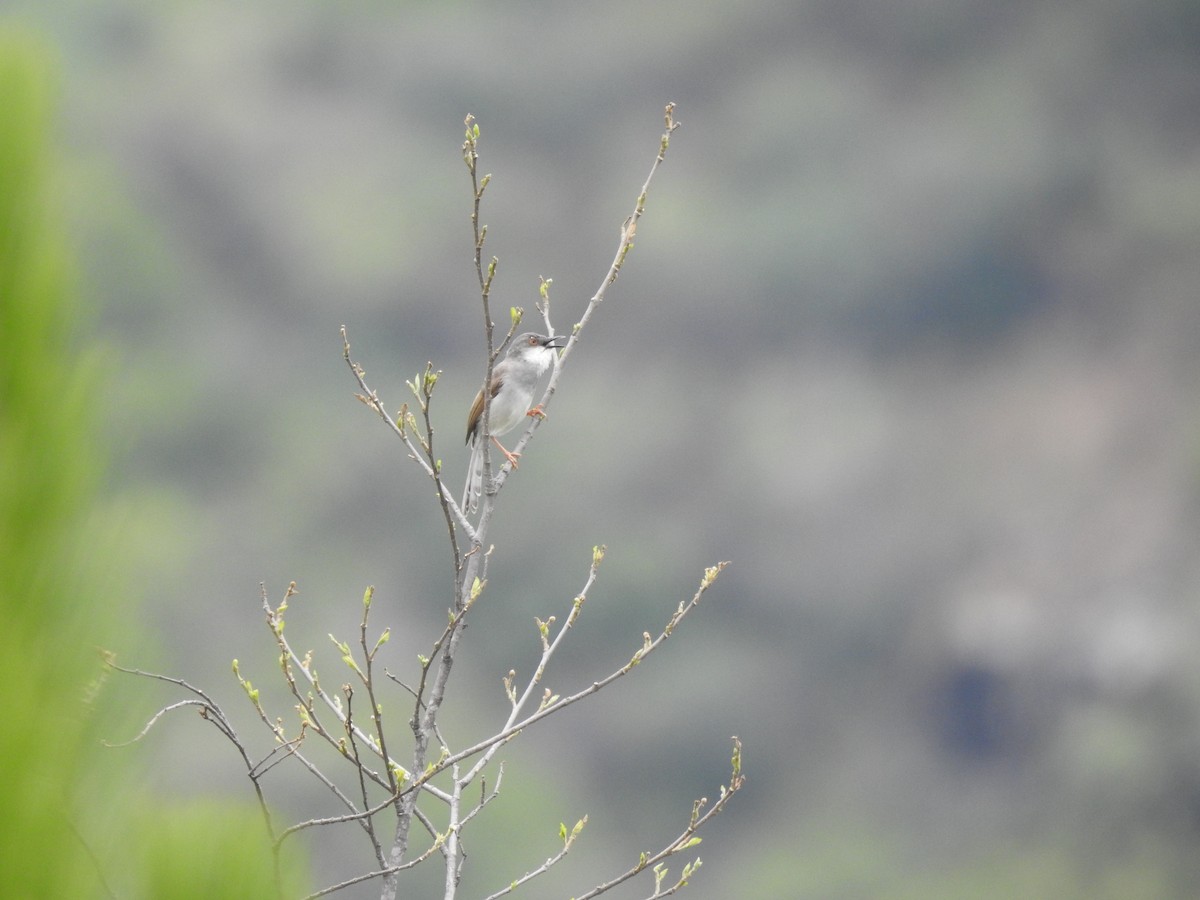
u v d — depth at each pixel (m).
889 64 83.25
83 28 72.50
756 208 76.50
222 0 77.94
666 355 72.56
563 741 55.28
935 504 66.06
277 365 65.19
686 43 82.75
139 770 1.82
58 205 1.83
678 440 67.31
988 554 63.88
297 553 57.56
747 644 61.22
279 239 69.81
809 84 81.31
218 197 70.38
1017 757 57.47
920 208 75.56
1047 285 74.50
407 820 6.39
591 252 75.56
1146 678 56.91
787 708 59.38
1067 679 58.59
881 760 57.94
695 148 80.25
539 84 81.31
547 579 60.25
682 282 73.62
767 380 71.50
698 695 57.75
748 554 63.91
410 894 29.25
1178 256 73.25
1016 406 70.38
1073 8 81.81
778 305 73.81
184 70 74.00
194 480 59.50
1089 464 66.75
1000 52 82.38
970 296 74.50
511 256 74.31
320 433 62.19
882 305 74.31
